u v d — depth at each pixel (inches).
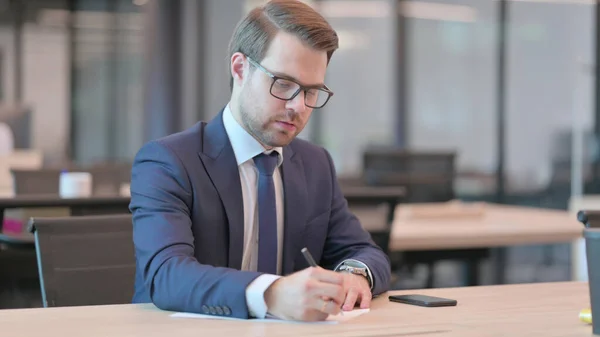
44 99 467.2
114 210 98.4
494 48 312.5
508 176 311.7
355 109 332.8
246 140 73.7
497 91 312.3
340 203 82.0
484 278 274.1
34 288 101.0
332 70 333.7
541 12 304.2
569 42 302.5
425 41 325.1
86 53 466.0
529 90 307.7
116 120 461.4
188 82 362.9
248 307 57.8
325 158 81.9
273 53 67.1
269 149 74.8
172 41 362.3
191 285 59.6
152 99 368.2
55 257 76.4
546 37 304.2
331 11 332.5
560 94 303.1
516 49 309.4
